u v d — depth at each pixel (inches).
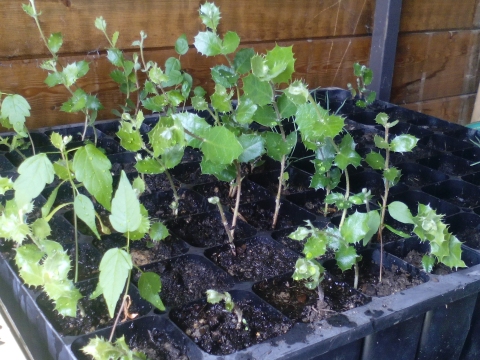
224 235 35.5
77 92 41.4
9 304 29.9
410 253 33.8
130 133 28.5
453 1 73.6
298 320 26.4
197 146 28.4
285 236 35.7
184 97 39.9
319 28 63.2
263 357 23.0
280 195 39.5
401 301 27.6
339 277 30.6
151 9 51.1
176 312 26.5
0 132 46.3
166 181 42.7
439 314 29.6
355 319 26.0
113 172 43.7
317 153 34.7
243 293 28.3
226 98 32.1
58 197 38.3
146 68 43.0
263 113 32.8
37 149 44.8
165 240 34.0
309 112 26.8
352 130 54.2
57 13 46.5
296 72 63.6
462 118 84.5
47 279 21.7
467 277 30.1
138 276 29.8
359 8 65.5
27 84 46.9
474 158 50.0
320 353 24.4
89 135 48.9
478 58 81.0
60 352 23.9
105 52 50.4
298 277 25.6
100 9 48.5
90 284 28.1
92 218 21.7
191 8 53.4
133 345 24.4
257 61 26.9
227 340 24.7
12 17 44.4
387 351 28.2
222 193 41.3
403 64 72.9
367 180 44.8
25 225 22.6
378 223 29.5
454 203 41.7
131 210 19.5
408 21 70.2
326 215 38.2
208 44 32.0
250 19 57.4
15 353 24.1
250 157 32.1
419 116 59.6
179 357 23.8
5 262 29.7
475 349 33.9
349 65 68.0
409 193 41.6
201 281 29.9
